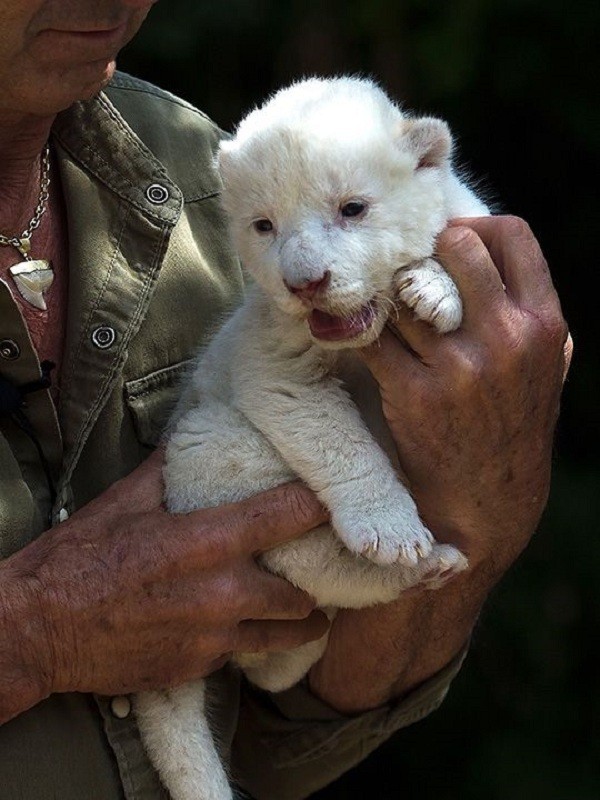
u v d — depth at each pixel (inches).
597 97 545.6
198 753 258.5
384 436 271.6
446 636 278.8
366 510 249.1
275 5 564.7
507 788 508.7
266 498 251.6
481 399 243.8
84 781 246.2
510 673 522.9
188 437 264.8
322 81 286.8
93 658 239.1
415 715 294.4
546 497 262.1
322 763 294.8
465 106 554.3
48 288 265.9
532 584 518.9
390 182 259.6
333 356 263.6
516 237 252.8
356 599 261.6
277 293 258.8
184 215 291.6
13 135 256.8
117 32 247.8
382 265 253.8
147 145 293.9
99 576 237.9
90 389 261.9
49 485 257.3
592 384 558.9
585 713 518.6
